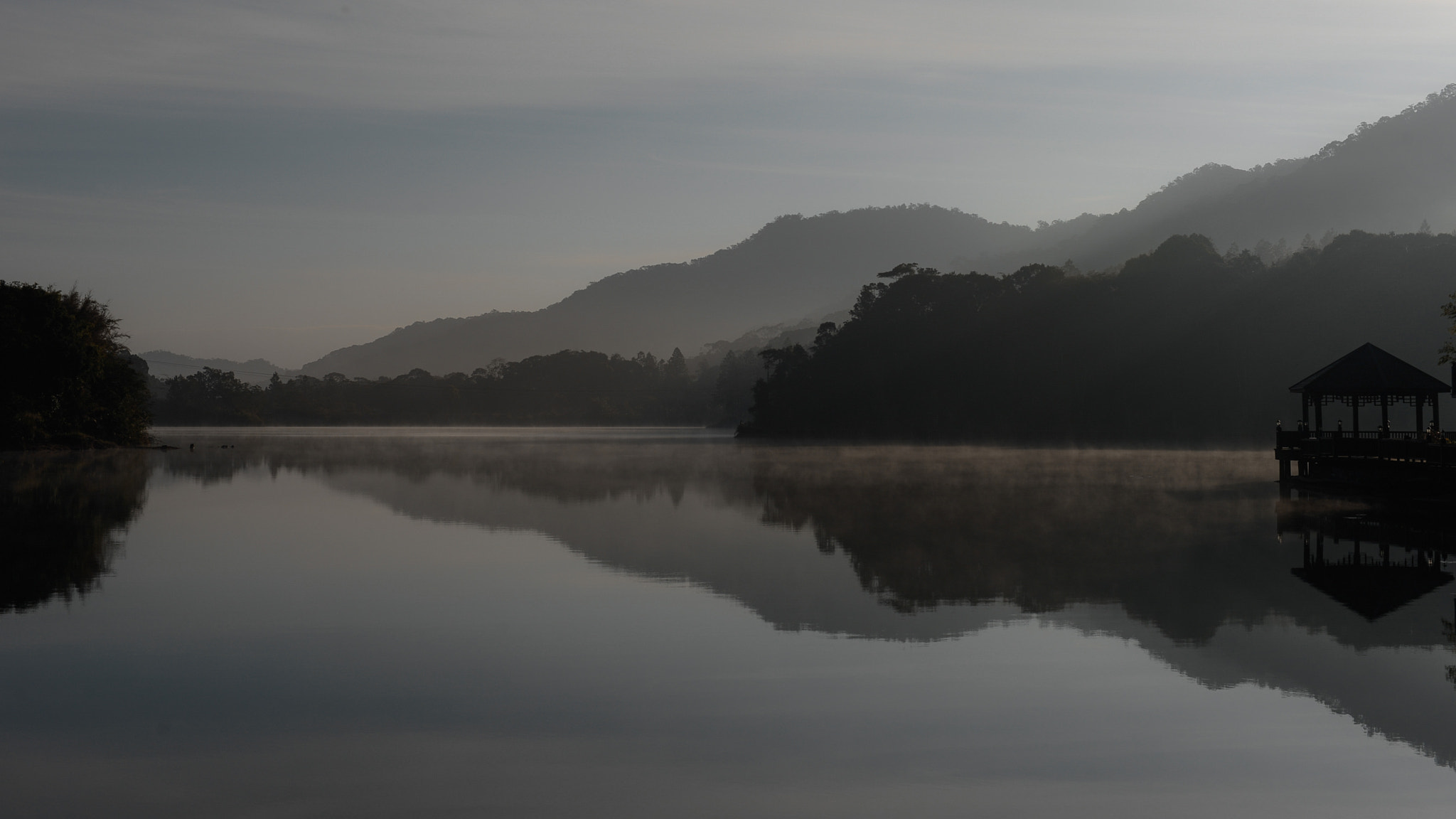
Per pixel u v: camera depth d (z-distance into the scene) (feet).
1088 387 377.50
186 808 30.42
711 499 123.95
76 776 32.71
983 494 131.44
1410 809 30.30
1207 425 348.59
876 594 60.18
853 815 29.94
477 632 51.01
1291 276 367.86
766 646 48.21
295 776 32.73
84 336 244.83
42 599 59.31
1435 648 47.06
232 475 165.99
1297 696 40.14
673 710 38.83
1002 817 29.86
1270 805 30.60
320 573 68.08
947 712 38.63
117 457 223.10
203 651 47.32
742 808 30.42
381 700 40.09
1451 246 353.92
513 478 161.99
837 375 449.89
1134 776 32.68
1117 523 96.22
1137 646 47.91
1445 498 100.63
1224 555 75.10
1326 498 123.13
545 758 34.22
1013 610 55.72
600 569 69.62
